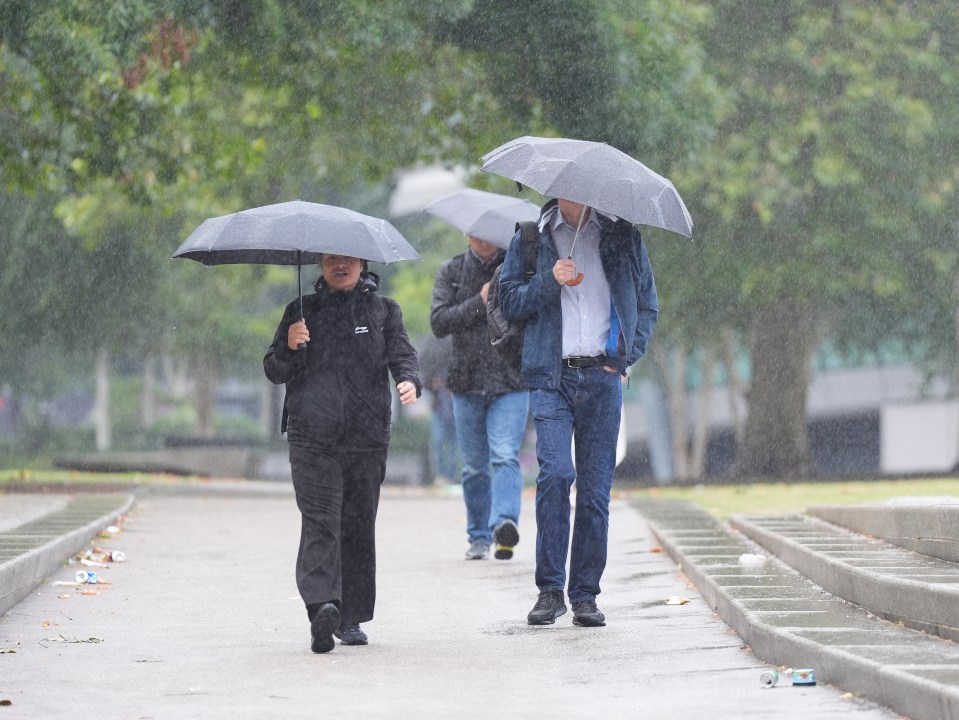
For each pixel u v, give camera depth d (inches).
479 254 1259.2
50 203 3545.8
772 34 2864.2
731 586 975.6
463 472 1310.3
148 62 2262.6
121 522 1657.2
